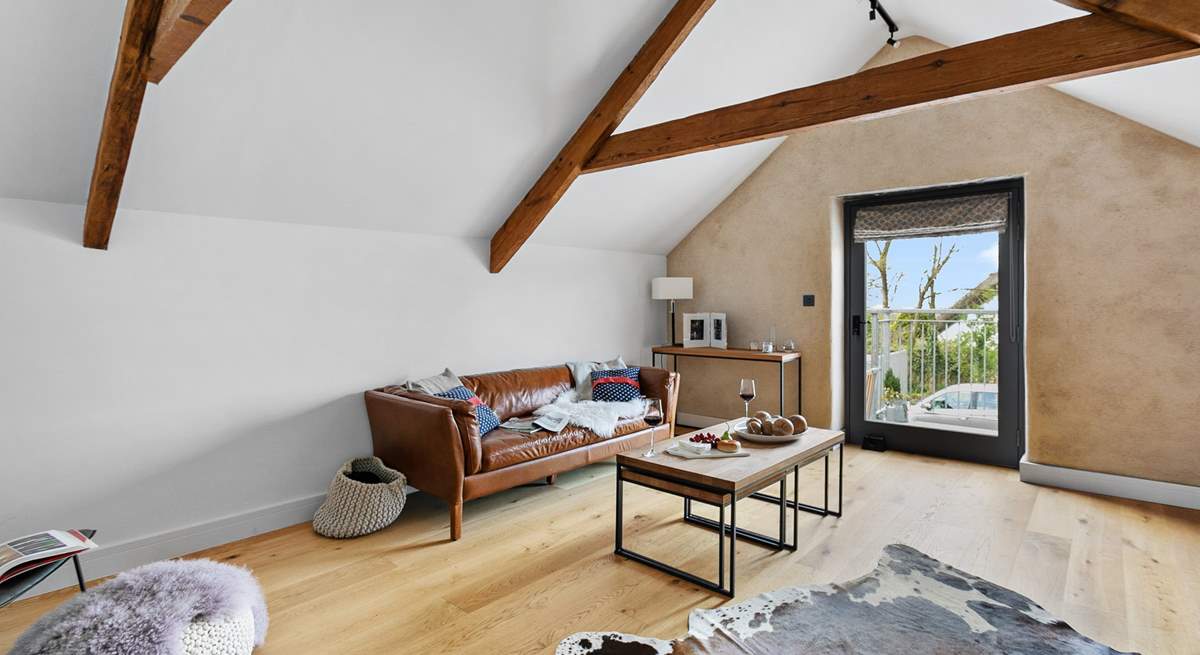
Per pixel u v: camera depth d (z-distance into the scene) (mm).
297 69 2531
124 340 2705
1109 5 1958
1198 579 2492
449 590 2467
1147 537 2930
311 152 2932
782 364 4672
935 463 4316
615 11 3094
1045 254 3811
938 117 4238
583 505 3506
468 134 3328
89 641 1613
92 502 2635
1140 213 3492
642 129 3490
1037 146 3832
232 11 2203
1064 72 2240
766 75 4129
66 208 2562
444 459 3000
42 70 2146
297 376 3283
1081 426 3707
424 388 3568
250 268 3090
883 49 4574
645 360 5781
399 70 2773
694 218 5531
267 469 3170
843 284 4965
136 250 2725
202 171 2729
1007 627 2143
